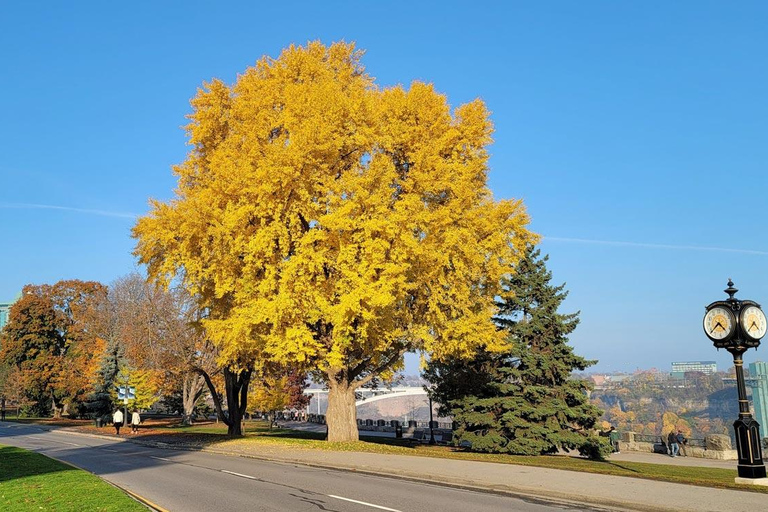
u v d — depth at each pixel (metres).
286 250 23.30
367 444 25.75
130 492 14.30
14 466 19.41
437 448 32.03
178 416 72.69
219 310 26.52
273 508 11.92
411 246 21.84
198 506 12.24
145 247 25.02
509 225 25.52
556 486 13.77
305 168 22.45
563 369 31.00
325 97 22.75
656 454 35.72
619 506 11.84
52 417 74.50
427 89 24.28
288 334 21.91
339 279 22.89
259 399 53.06
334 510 11.61
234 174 22.89
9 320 76.88
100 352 64.06
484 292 27.14
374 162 22.47
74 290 79.06
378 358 26.53
